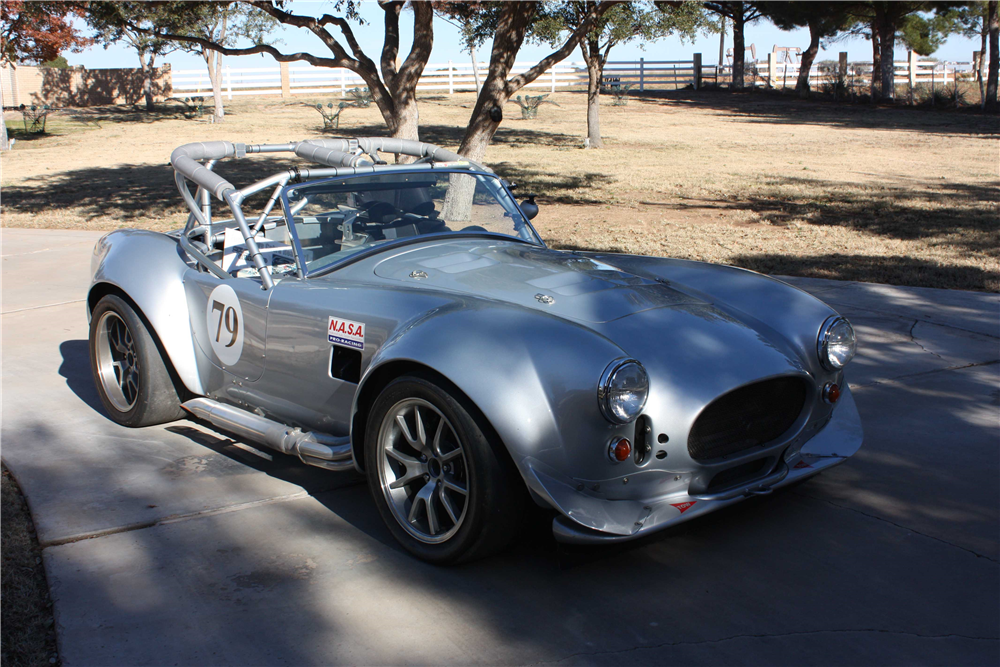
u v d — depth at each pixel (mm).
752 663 2303
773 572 2793
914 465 3652
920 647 2377
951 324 5867
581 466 2551
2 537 3010
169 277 3945
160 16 12539
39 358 5328
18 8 20062
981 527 3098
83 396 4637
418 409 2771
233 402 3779
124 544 2961
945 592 2668
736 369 2807
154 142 23297
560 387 2510
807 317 3258
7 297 7059
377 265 3537
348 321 3047
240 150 4254
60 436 4035
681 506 2725
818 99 39125
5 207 12922
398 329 2848
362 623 2498
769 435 2959
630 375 2502
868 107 35156
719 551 2938
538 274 3420
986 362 5059
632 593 2666
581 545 2566
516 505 2633
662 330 2938
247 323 3498
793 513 3225
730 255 8383
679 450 2672
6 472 3604
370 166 3902
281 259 3650
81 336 5836
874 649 2367
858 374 4879
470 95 39719
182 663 2303
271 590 2672
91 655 2334
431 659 2326
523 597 2643
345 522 3152
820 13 38219
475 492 2617
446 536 2758
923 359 5129
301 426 3439
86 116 31203
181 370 3883
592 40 19391
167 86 38531
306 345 3229
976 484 3459
